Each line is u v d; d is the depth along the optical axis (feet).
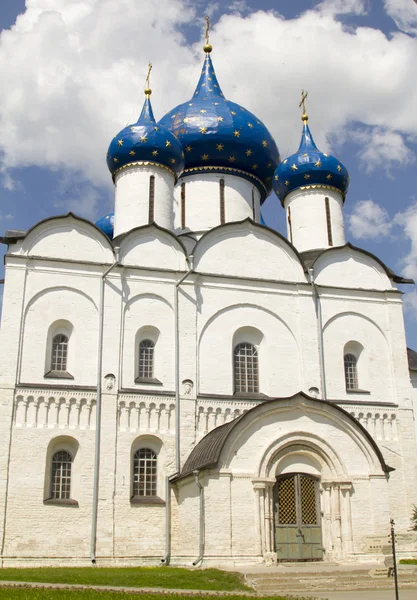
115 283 113.91
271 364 117.29
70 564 98.53
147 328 114.11
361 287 126.41
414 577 82.02
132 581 77.05
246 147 144.36
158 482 106.73
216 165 144.77
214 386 113.19
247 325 118.42
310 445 97.96
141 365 112.88
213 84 157.58
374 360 122.42
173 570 86.02
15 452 101.65
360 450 99.40
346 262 127.65
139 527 102.58
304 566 88.79
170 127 146.51
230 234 122.93
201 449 102.32
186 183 144.77
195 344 114.32
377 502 97.40
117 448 105.40
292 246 124.88
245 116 147.64
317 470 98.68
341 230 139.13
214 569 83.05
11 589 69.21
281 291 121.80
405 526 112.78
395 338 124.47
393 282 129.90
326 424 99.25
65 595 65.10
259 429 96.17
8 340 106.63
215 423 110.83
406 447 117.60
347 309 123.95
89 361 109.19
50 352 109.60
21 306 108.99
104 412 106.42
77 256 114.32
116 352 110.22
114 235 128.67
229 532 90.68
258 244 123.75
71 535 100.07
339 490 96.84
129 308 113.60
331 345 120.98
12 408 103.40
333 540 95.09
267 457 94.84
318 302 122.72
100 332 110.52
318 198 139.64
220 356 115.24
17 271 110.52
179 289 116.47
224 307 118.01
